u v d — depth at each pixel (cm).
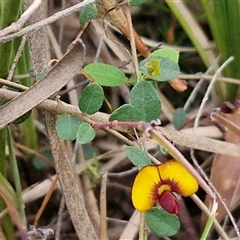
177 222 17
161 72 18
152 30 28
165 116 25
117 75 19
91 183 23
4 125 18
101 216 20
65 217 24
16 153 23
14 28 17
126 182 25
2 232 20
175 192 17
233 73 25
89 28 27
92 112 17
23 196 22
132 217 22
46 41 19
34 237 19
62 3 26
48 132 19
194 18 25
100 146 25
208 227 17
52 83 17
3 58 19
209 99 26
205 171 24
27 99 18
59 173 19
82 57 17
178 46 28
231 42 24
